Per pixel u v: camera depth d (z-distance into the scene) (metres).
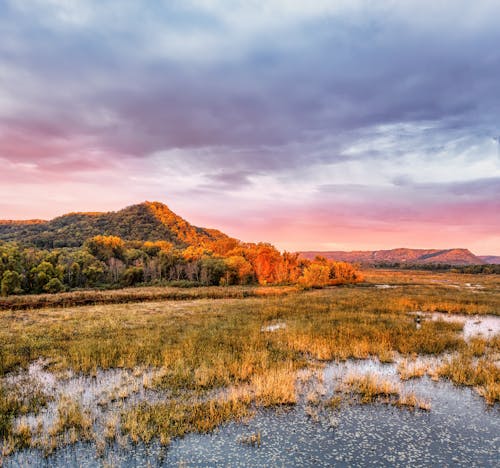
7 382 13.05
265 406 10.91
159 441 8.86
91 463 7.93
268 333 21.42
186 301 43.78
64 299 46.59
